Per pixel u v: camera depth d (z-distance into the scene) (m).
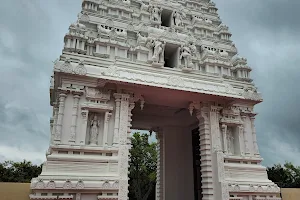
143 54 16.70
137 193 40.28
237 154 16.36
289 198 15.98
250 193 14.95
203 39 20.39
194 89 15.32
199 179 19.84
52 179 11.35
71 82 13.73
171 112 21.27
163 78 15.10
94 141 13.48
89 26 17.06
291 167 43.50
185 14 21.27
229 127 17.06
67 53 14.65
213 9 23.28
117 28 17.47
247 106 17.67
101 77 13.13
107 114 13.90
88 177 12.03
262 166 16.34
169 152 21.09
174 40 17.39
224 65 18.86
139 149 41.31
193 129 21.23
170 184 20.19
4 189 11.55
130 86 14.04
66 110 13.32
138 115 21.44
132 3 20.03
